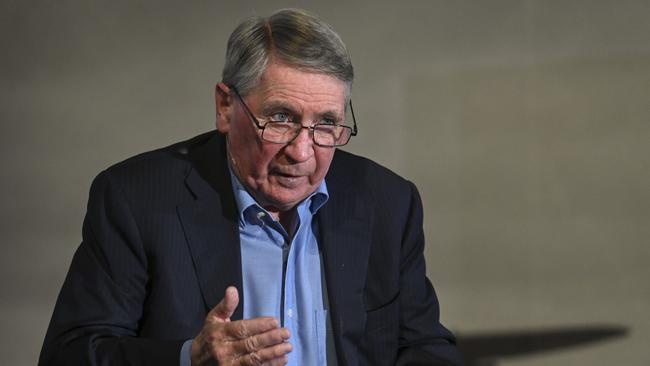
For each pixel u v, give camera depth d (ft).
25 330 25.05
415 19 23.21
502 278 23.24
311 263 12.19
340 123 10.94
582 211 22.76
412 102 23.31
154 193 11.88
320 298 12.07
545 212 22.95
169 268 11.51
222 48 23.73
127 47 24.23
